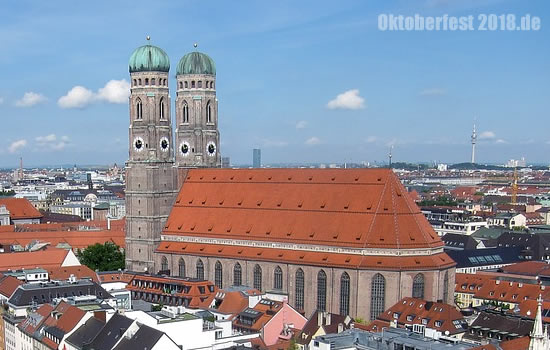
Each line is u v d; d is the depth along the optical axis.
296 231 196.75
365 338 123.75
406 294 179.25
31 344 153.12
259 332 155.25
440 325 155.88
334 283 185.75
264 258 198.00
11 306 168.25
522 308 172.50
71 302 157.88
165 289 193.25
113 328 130.38
